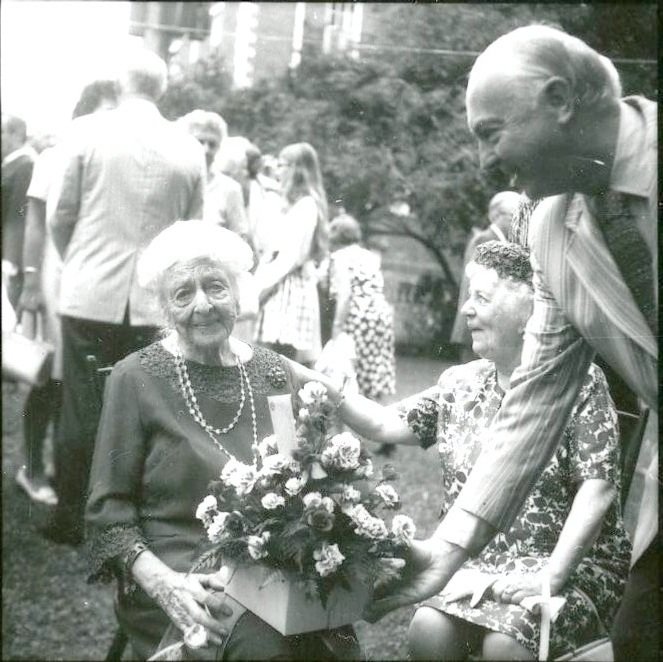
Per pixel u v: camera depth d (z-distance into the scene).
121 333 2.74
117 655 2.23
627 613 2.18
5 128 2.76
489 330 2.09
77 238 2.73
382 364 2.92
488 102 2.06
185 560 1.96
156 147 2.75
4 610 2.47
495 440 2.00
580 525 1.96
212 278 2.04
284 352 2.88
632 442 2.20
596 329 2.04
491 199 2.88
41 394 2.80
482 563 2.05
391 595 1.90
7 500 2.70
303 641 1.85
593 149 2.05
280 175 2.96
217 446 2.00
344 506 1.77
